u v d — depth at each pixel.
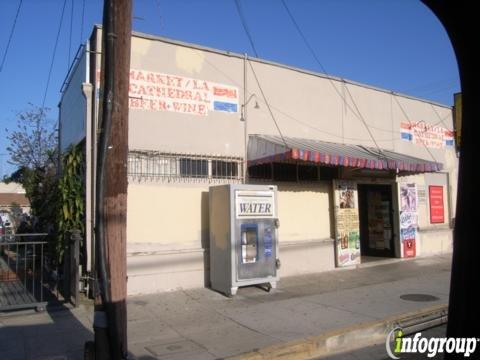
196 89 10.12
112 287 4.57
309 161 10.52
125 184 4.77
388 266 12.98
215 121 10.38
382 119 14.34
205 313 7.72
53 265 9.87
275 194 9.61
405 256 14.34
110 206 4.63
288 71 11.87
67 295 8.14
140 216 9.20
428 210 15.77
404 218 14.45
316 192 12.12
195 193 9.91
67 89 12.48
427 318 7.78
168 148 9.62
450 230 16.22
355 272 11.91
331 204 12.42
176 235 9.59
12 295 8.52
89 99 9.12
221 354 5.75
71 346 5.98
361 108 13.73
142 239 9.18
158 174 9.48
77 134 10.36
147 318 7.42
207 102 10.28
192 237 9.78
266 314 7.66
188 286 9.55
